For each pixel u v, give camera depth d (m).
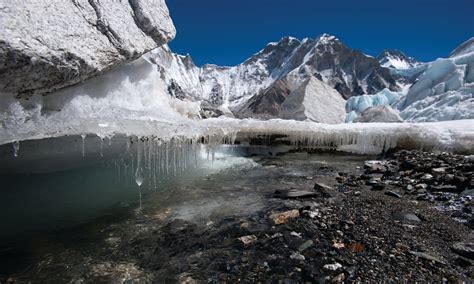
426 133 6.90
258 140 7.48
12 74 2.85
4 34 2.65
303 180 5.27
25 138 3.52
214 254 2.73
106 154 5.12
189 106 7.04
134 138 4.95
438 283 2.15
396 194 4.19
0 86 2.90
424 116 25.83
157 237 3.15
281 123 7.38
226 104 159.38
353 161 6.82
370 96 42.25
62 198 4.32
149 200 4.32
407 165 5.61
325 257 2.55
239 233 3.13
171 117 5.35
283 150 7.66
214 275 2.40
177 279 2.38
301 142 7.62
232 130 6.50
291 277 2.31
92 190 4.69
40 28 3.05
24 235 3.29
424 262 2.42
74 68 3.40
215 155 7.07
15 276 2.50
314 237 2.93
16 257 2.81
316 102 23.55
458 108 23.16
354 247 2.70
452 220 3.25
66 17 3.49
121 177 5.23
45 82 3.22
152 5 5.30
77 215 3.83
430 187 4.36
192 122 5.60
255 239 2.96
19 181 4.02
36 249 2.97
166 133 4.93
